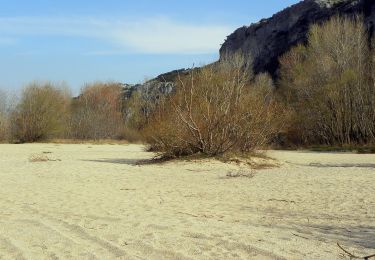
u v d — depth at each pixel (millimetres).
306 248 5719
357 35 45375
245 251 5566
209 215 8047
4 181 12703
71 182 12609
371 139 42562
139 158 22828
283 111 24312
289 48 69938
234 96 19609
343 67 44375
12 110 49938
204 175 14773
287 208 8922
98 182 12711
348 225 7277
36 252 5516
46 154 26500
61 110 52312
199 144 18969
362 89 43875
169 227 6895
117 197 10039
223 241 6012
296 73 46438
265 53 75812
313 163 22156
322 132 44781
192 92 19031
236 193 10875
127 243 5953
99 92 59969
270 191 11188
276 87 55375
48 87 51312
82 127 54844
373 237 6402
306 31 68062
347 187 11805
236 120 19000
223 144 18906
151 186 12047
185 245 5828
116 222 7301
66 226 7000
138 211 8336
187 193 10844
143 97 53656
